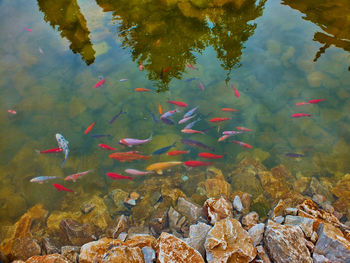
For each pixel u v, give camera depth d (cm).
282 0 745
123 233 321
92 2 759
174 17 686
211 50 594
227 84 518
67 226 328
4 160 414
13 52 610
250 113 471
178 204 348
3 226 337
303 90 500
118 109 484
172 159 411
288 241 276
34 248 310
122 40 627
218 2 714
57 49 614
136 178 388
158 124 457
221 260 266
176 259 264
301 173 385
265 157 411
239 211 336
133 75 544
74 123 465
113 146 430
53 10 738
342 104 471
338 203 343
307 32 626
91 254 283
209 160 412
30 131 455
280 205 337
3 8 760
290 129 444
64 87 528
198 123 455
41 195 373
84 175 393
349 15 665
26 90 523
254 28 649
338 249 268
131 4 738
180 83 524
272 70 543
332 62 544
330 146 414
